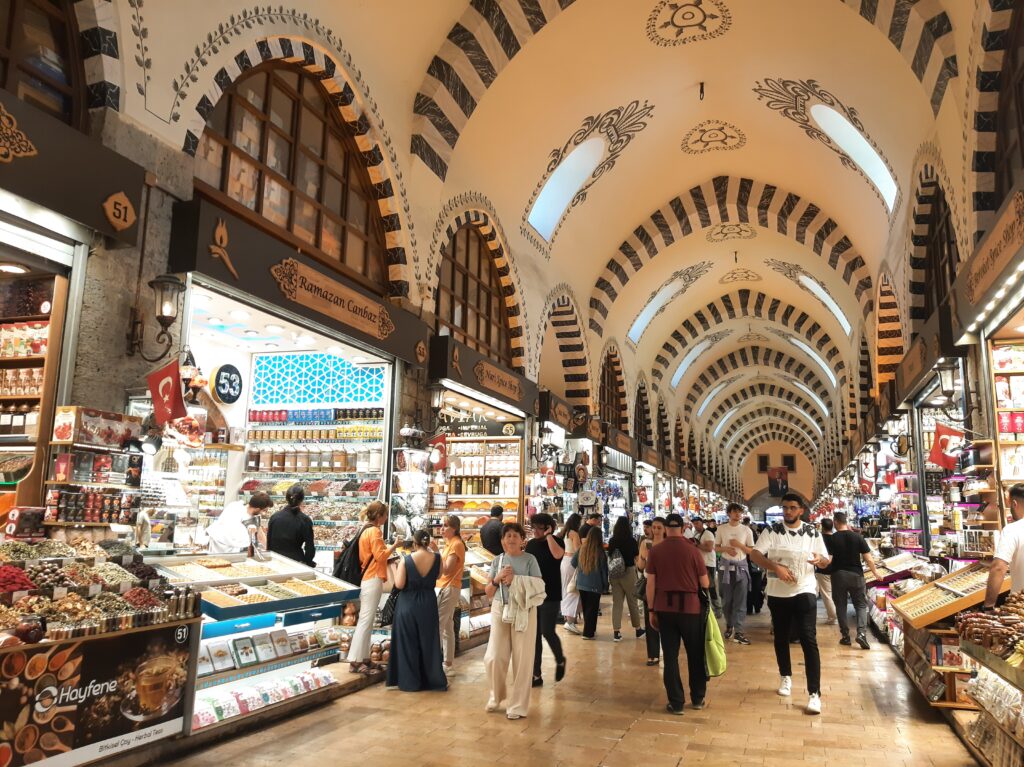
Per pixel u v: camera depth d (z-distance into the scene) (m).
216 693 4.20
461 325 9.50
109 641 3.28
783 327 20.75
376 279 7.64
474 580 7.41
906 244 8.84
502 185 9.98
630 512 17.56
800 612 4.98
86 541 3.79
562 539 8.81
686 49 9.69
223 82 5.20
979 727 3.85
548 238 12.03
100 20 4.28
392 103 7.64
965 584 4.84
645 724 4.50
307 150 6.60
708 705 5.00
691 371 25.06
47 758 2.97
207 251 4.75
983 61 5.50
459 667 6.13
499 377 9.63
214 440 8.45
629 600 7.95
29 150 3.59
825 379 24.36
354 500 8.21
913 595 5.59
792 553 5.10
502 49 8.15
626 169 12.21
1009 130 5.55
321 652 5.25
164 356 4.56
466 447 11.16
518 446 10.93
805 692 5.43
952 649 4.62
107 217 4.04
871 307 12.37
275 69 6.20
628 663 6.53
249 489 8.57
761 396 32.12
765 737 4.24
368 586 5.53
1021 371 5.86
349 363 8.82
